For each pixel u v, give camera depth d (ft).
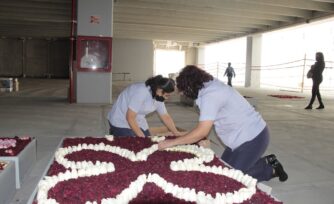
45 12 56.90
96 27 35.06
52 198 7.15
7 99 38.73
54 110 30.60
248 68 80.18
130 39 95.86
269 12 55.77
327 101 45.98
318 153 17.87
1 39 94.02
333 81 80.48
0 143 12.84
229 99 10.29
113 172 8.94
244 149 10.87
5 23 71.46
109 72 35.86
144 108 13.76
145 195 7.48
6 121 24.56
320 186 12.92
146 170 9.14
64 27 75.92
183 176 8.75
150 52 97.14
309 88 73.20
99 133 21.16
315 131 23.98
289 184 13.03
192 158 10.47
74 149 11.05
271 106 38.99
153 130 15.55
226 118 10.73
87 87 35.81
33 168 13.85
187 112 32.01
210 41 101.14
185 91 9.98
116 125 14.48
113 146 11.43
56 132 21.22
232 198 7.43
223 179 8.70
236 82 104.53
